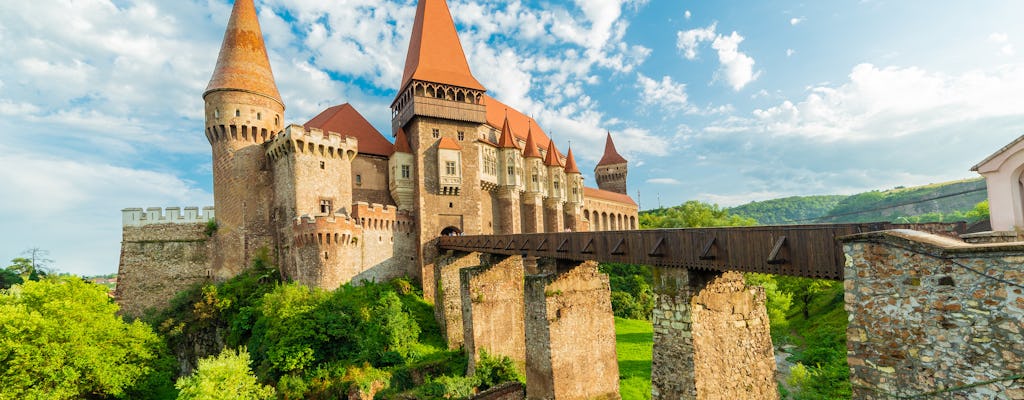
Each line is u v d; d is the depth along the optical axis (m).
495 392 30.66
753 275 48.06
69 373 29.55
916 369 9.95
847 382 23.91
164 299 49.84
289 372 32.97
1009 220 14.53
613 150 129.00
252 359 36.31
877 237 10.73
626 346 45.41
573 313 27.91
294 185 48.31
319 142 50.69
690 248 18.56
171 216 51.56
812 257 14.18
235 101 51.38
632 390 32.28
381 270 50.44
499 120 75.44
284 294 37.53
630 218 112.88
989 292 8.82
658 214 150.00
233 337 40.59
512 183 65.25
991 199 15.20
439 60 61.44
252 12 54.78
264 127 52.94
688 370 18.08
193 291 47.06
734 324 19.16
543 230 73.56
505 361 35.91
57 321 31.69
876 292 10.76
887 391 10.46
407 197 56.91
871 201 168.88
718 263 17.42
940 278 9.58
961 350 9.20
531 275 28.41
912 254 10.05
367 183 57.88
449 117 58.62
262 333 37.47
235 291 45.56
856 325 11.17
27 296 33.78
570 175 83.19
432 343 42.03
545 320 26.97
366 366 33.81
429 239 55.28
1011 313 8.49
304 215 45.16
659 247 20.17
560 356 27.00
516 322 39.69
